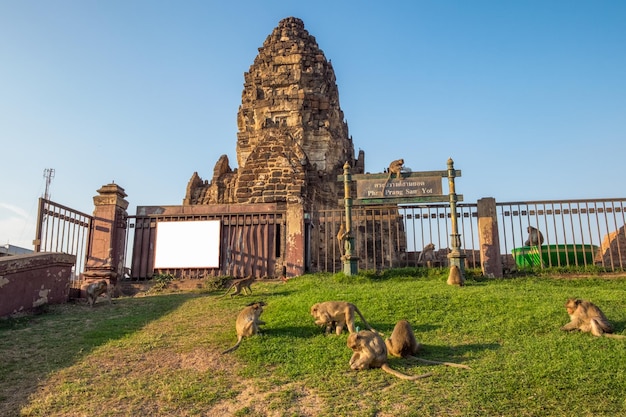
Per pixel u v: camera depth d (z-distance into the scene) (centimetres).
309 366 741
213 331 957
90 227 1608
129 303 1319
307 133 2948
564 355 738
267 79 3109
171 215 1714
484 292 1151
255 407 622
